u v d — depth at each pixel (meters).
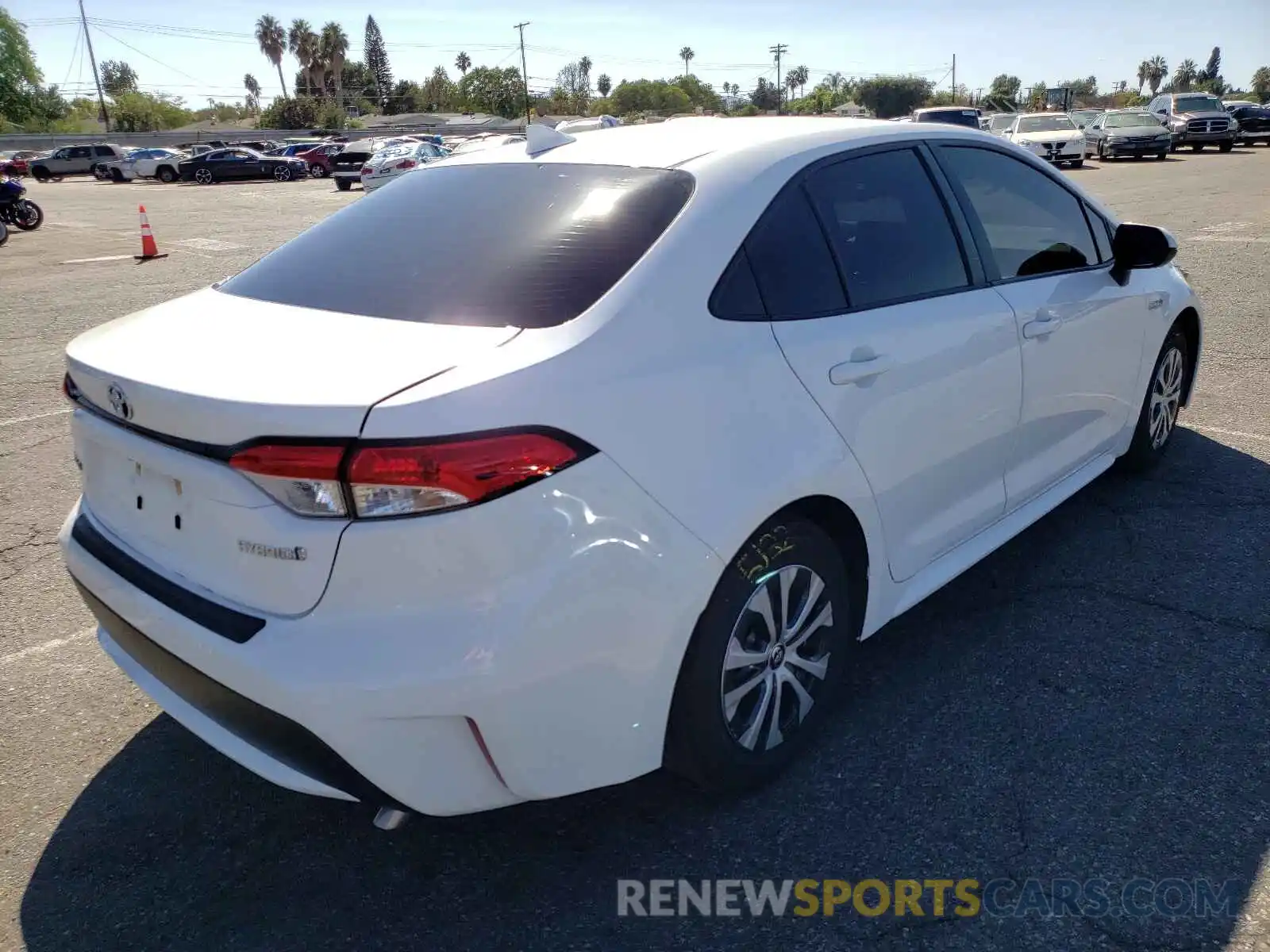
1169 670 3.26
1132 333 4.16
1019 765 2.83
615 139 3.09
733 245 2.58
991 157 3.55
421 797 2.12
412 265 2.65
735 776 2.64
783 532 2.57
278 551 2.05
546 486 2.07
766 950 2.26
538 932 2.33
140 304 10.93
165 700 2.53
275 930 2.36
